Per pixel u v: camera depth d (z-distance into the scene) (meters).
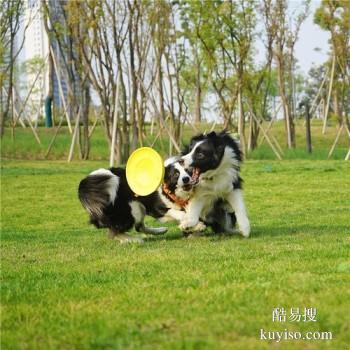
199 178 8.59
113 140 24.69
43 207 15.59
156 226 11.21
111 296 5.16
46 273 6.38
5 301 5.14
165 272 6.09
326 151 30.92
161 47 27.70
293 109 36.31
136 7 25.59
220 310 4.54
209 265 6.38
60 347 3.93
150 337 4.00
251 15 27.91
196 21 27.47
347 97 37.31
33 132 35.34
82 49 25.36
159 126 29.50
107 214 8.93
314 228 9.73
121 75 25.94
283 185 17.92
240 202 8.84
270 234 9.08
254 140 32.12
